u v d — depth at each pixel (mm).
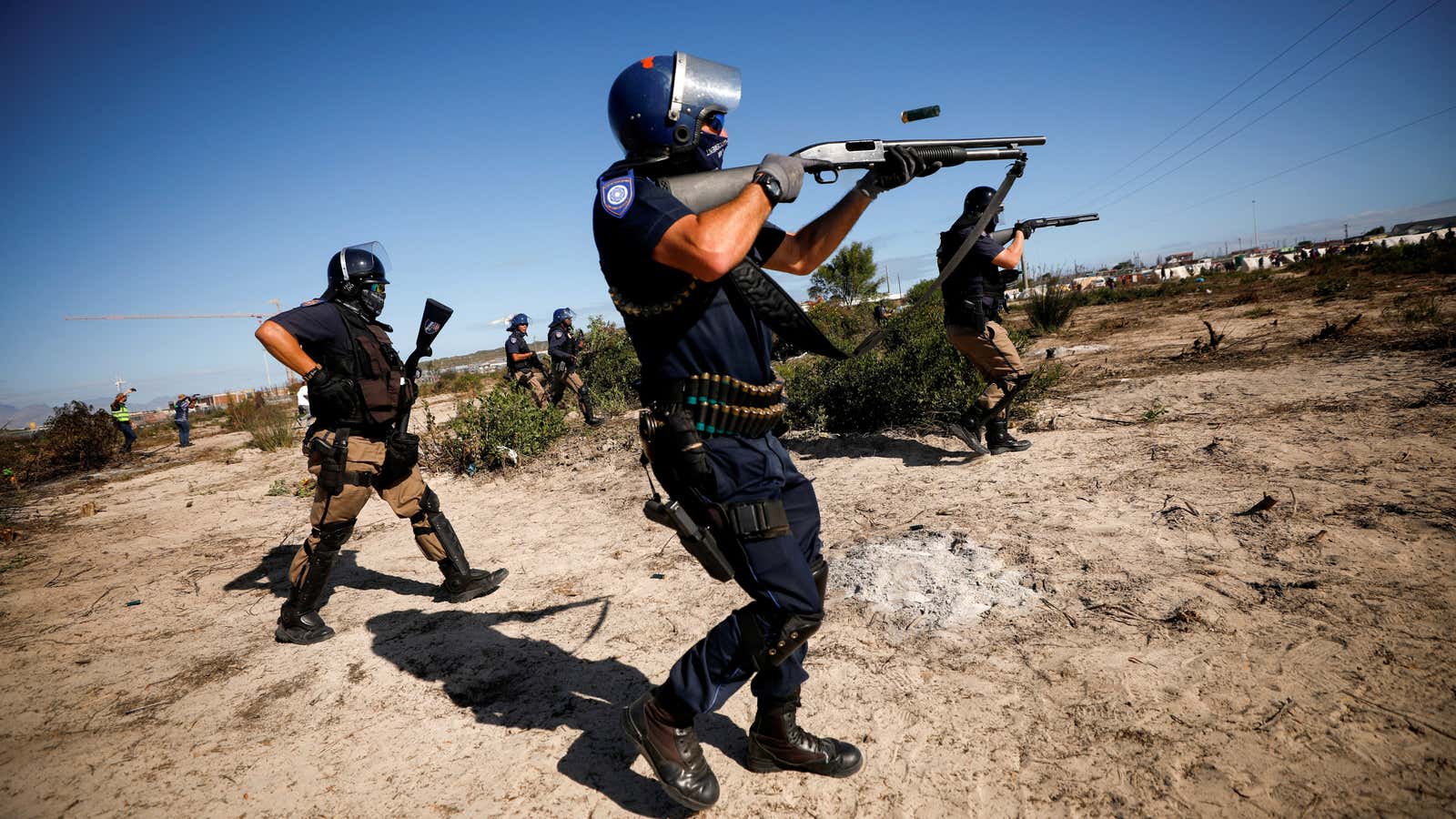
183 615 3709
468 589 3488
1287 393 5145
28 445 12781
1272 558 2695
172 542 5461
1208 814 1572
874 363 5871
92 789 2137
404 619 3338
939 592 2818
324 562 3115
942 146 1746
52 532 6336
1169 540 2996
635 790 1938
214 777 2164
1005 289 4605
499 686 2572
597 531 4449
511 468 6711
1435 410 4141
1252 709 1880
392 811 1938
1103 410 5559
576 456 6777
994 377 4605
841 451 5395
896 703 2170
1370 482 3248
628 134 1596
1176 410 5207
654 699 1766
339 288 3172
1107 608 2512
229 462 10656
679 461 1560
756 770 1934
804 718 2154
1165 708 1941
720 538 1628
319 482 3055
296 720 2482
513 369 9594
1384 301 10234
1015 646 2371
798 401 6250
